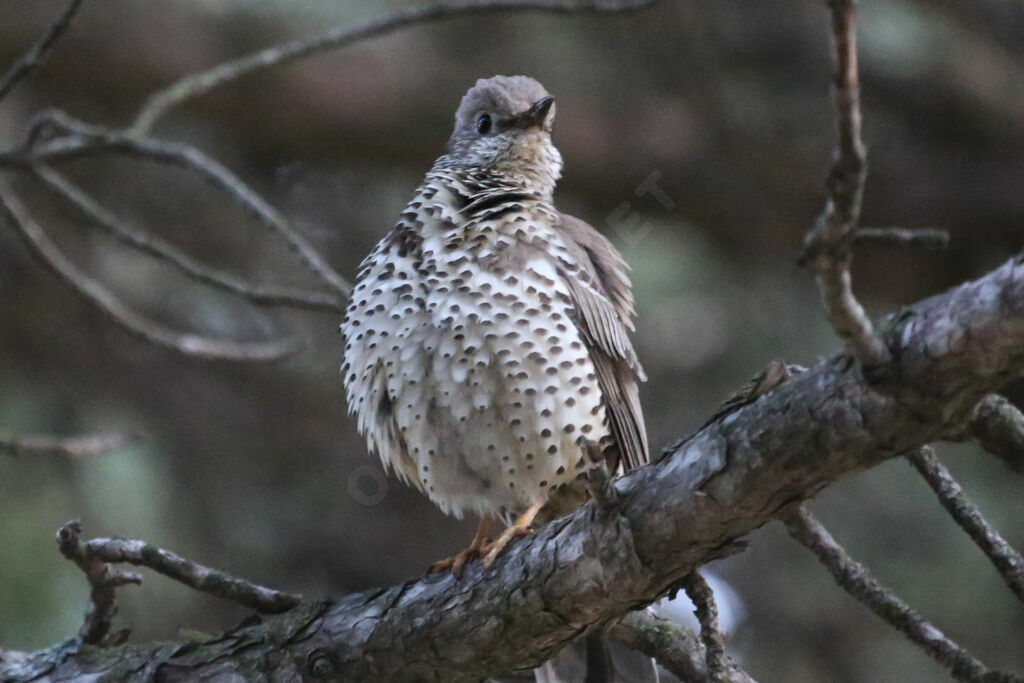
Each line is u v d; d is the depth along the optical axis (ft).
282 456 44.57
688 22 50.21
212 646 22.66
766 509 17.66
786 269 49.93
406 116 49.65
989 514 42.09
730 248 50.83
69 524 22.22
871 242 14.47
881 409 16.15
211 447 44.09
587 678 23.62
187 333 44.57
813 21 51.16
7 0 46.57
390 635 21.77
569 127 50.01
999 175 52.37
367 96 49.03
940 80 52.13
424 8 31.17
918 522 43.24
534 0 30.42
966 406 15.94
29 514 38.04
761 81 51.85
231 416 44.60
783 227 50.57
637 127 50.37
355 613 22.29
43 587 36.60
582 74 51.31
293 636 22.36
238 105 48.32
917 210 52.21
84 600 36.76
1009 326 15.03
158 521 39.91
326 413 45.11
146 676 22.44
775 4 51.19
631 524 18.65
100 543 22.56
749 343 45.21
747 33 51.39
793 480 17.19
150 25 47.37
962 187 52.19
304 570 43.39
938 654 20.72
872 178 52.26
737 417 17.53
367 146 49.98
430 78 49.93
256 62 31.48
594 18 49.80
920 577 42.60
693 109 51.19
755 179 50.65
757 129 51.24
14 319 43.91
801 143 51.16
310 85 48.47
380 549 44.09
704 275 47.50
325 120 49.11
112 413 43.55
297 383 45.11
